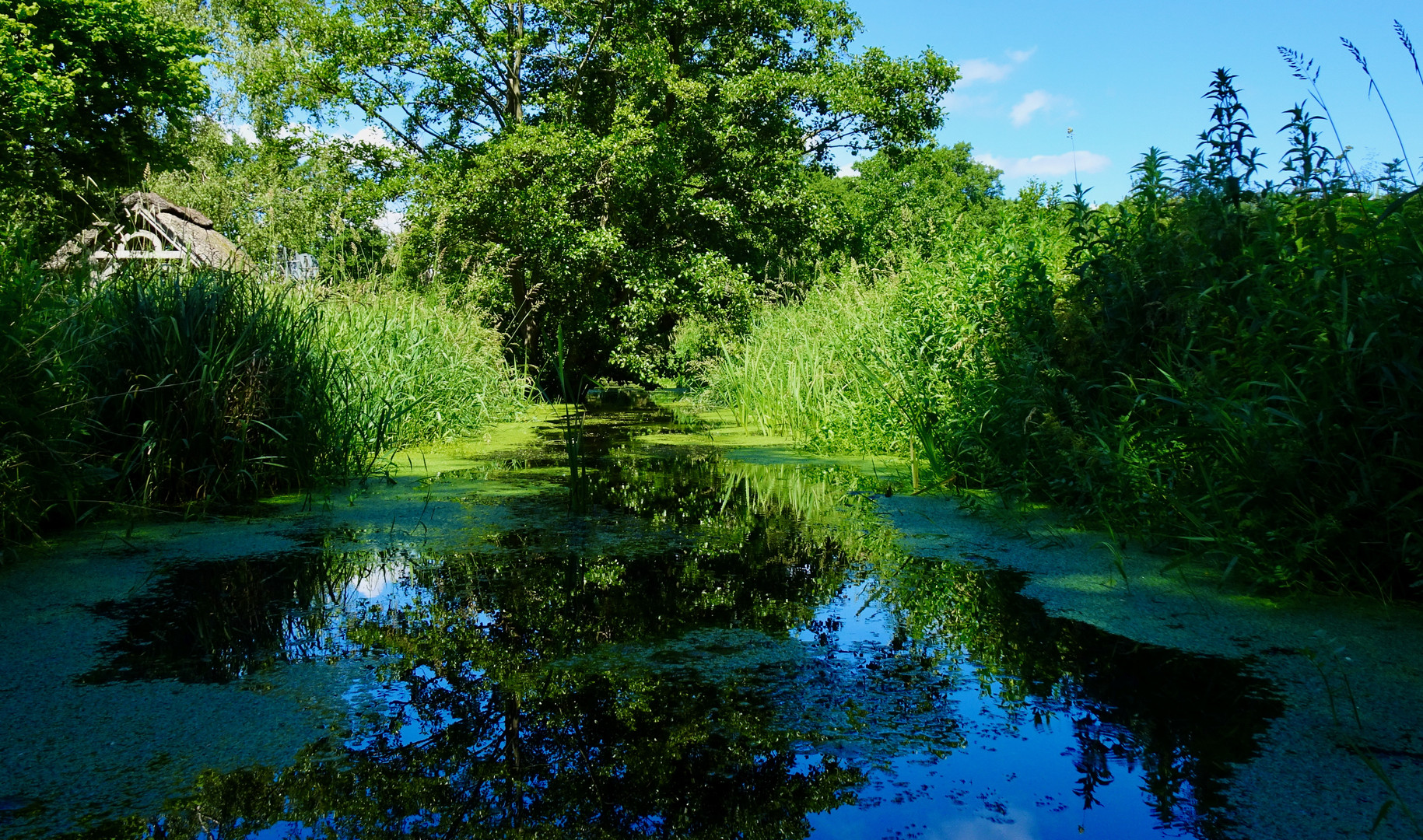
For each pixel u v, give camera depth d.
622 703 1.88
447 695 1.92
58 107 15.80
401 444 6.33
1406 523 2.45
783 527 3.65
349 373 5.48
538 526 3.68
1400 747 1.65
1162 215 3.95
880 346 6.02
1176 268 3.70
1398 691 1.90
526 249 13.23
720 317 13.73
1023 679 2.01
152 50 18.31
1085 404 3.85
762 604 2.59
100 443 3.89
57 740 1.69
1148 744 1.68
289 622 2.41
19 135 15.20
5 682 1.97
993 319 4.62
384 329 6.78
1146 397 3.54
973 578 2.86
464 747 1.68
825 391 6.79
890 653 2.18
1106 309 3.87
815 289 9.75
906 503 4.17
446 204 12.17
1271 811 1.44
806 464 5.59
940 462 4.67
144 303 4.14
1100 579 2.82
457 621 2.43
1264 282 3.01
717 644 2.25
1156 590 2.68
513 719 1.80
